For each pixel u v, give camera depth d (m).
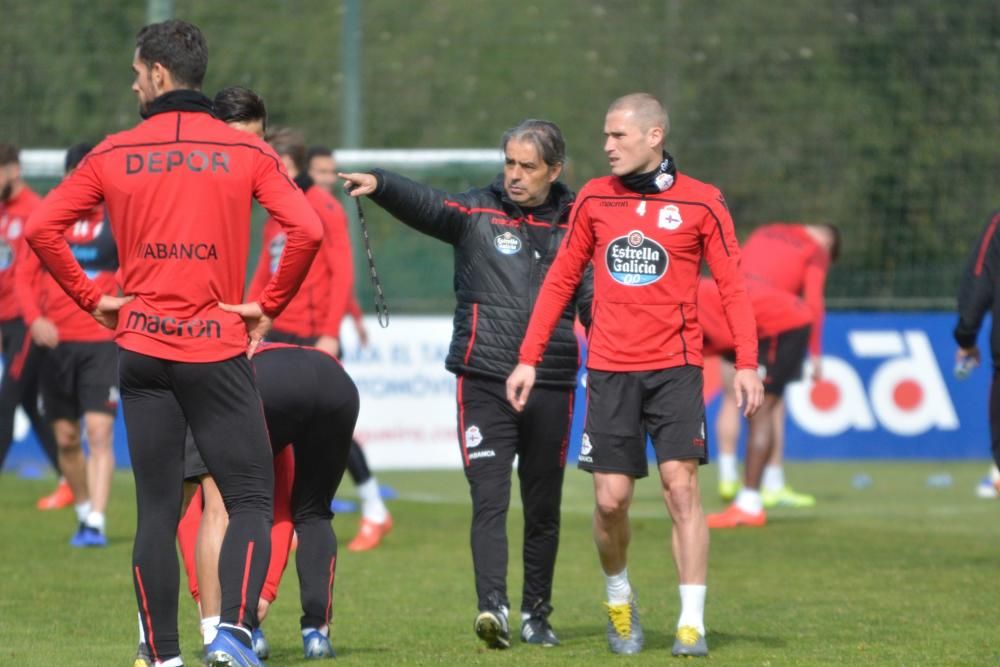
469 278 22.39
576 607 25.84
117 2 62.28
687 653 20.44
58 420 33.62
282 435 19.91
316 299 30.92
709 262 20.56
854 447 53.38
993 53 61.75
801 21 64.50
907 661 20.22
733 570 29.94
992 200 59.84
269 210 17.61
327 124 65.81
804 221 61.50
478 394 22.23
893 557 31.81
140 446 17.58
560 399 22.33
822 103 62.88
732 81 64.38
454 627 23.66
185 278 17.25
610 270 20.58
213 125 17.59
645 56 66.44
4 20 61.56
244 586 17.47
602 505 20.62
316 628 20.58
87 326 32.94
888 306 56.66
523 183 22.08
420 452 50.88
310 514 20.89
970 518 39.09
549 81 67.56
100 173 17.31
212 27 66.25
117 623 23.61
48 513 38.34
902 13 62.66
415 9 69.06
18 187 34.69
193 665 19.95
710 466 52.00
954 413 53.62
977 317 27.06
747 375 20.23
